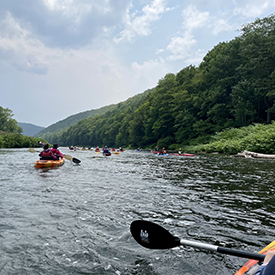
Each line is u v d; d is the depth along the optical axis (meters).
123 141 73.31
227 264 2.49
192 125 41.56
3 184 6.66
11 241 2.96
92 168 11.08
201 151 32.25
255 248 2.86
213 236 3.21
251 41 31.45
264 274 1.43
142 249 2.81
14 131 86.00
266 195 5.61
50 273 2.26
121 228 3.45
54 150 12.28
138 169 10.86
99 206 4.55
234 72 37.06
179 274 2.28
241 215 4.11
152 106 56.75
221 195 5.58
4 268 2.33
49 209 4.30
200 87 43.62
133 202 4.89
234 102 33.41
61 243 2.93
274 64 30.23
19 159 16.42
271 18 31.83
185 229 3.46
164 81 56.56
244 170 10.57
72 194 5.49
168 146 47.31
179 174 9.15
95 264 2.45
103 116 129.38
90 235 3.19
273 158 17.98
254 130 26.03
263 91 31.41
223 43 44.34
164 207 4.55
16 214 3.99
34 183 6.85
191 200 5.11
